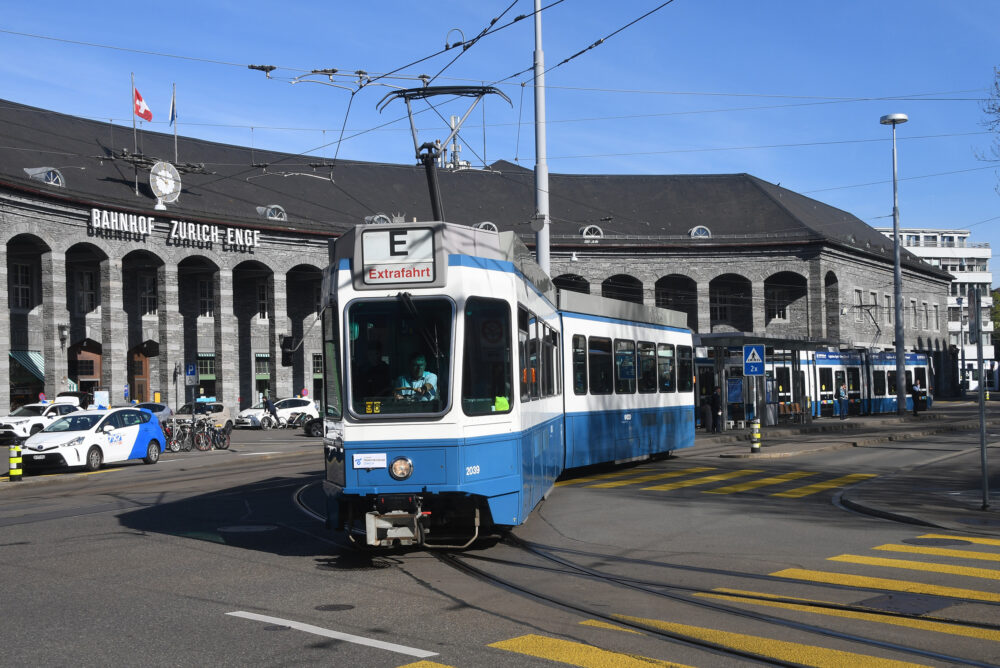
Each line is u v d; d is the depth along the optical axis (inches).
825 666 245.0
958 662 249.1
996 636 275.1
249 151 2298.2
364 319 399.2
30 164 1699.1
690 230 2506.2
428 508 396.5
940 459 957.2
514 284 426.9
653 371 900.0
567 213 2546.8
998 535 473.7
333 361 410.0
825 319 2527.1
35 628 286.2
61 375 1699.1
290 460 1098.7
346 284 402.3
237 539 470.3
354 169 2447.1
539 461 493.4
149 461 1066.1
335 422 406.3
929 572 374.9
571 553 422.3
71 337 1894.7
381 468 390.6
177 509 601.6
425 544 438.9
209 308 2170.3
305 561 404.5
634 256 2454.5
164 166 1855.3
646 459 960.3
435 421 389.1
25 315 1809.8
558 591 339.6
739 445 1177.4
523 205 2561.5
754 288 2469.2
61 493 741.3
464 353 396.2
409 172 2529.5
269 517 557.0
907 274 3009.4
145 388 2018.9
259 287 2223.2
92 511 600.1
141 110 1946.4
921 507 566.9
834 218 2847.0
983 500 562.3
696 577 366.3
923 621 293.7
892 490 661.9
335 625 288.4
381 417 391.5
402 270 399.2
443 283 397.4
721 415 1370.6
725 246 2454.5
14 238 1681.8
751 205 2598.4
